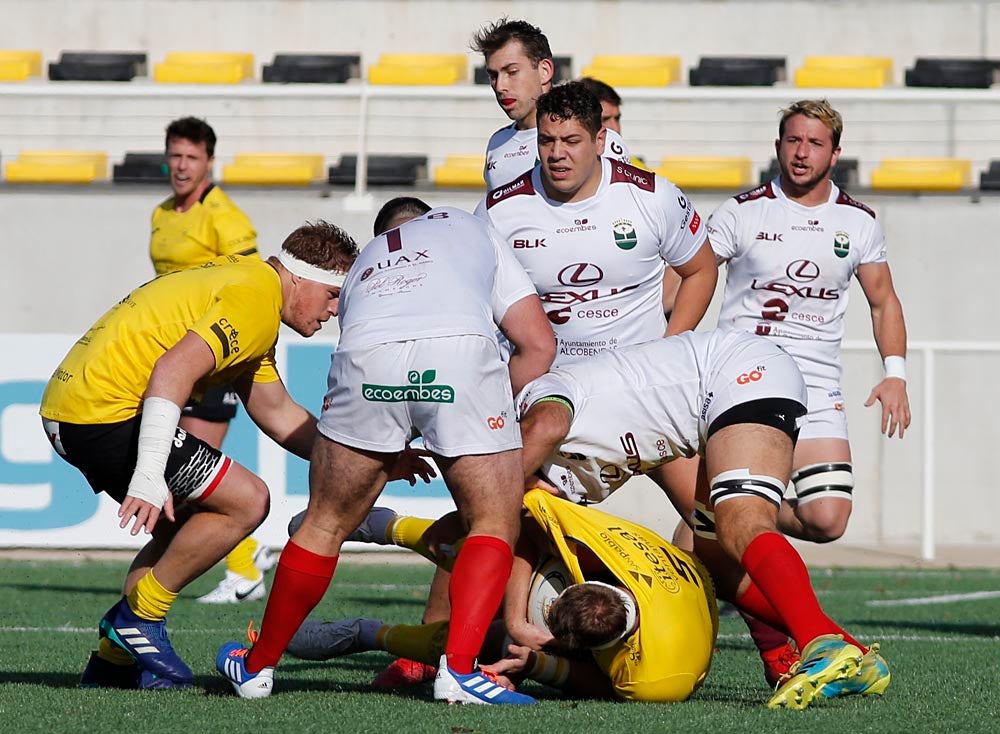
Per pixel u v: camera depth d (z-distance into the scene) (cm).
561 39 5759
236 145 5112
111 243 4434
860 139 5078
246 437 3334
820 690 1368
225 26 5797
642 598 1415
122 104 5116
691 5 5741
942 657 1959
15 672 1747
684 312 1945
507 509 1398
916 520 4238
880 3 5697
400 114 5081
